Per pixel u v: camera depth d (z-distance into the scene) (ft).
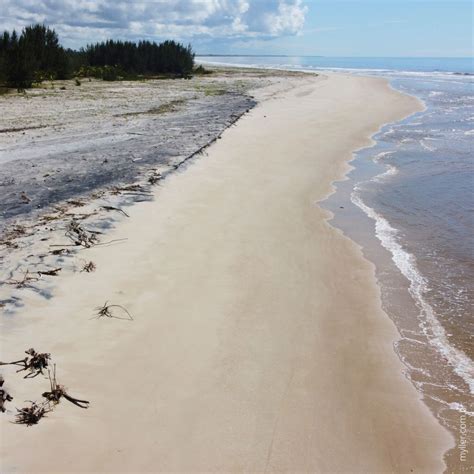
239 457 13.80
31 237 26.53
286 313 21.43
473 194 38.96
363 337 20.01
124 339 18.74
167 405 15.53
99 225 28.78
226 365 17.67
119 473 13.06
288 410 15.71
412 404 16.35
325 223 32.81
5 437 13.67
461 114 84.74
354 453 14.28
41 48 133.90
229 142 53.93
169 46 164.96
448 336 20.26
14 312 19.39
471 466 13.98
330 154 52.44
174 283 23.15
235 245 28.07
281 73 191.01
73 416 14.76
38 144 51.55
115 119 67.82
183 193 36.11
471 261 27.12
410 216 34.37
